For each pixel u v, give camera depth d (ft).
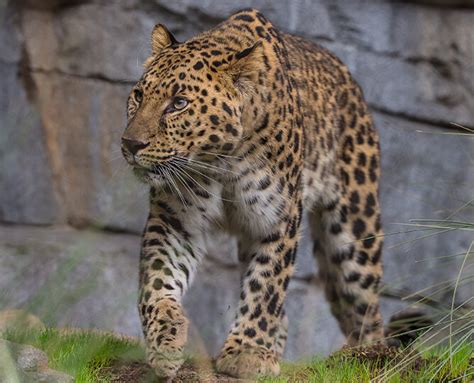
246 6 50.67
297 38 38.55
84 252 28.27
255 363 31.48
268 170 32.91
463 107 53.06
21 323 29.94
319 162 37.22
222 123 31.22
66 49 51.11
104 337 32.42
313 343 50.08
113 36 50.85
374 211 39.52
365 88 52.47
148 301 31.09
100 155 50.80
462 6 52.75
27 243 48.03
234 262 50.72
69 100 51.24
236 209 33.58
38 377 26.86
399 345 36.60
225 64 31.58
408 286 51.93
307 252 51.75
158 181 31.04
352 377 30.45
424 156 52.80
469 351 31.81
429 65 52.95
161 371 29.30
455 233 52.31
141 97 31.37
